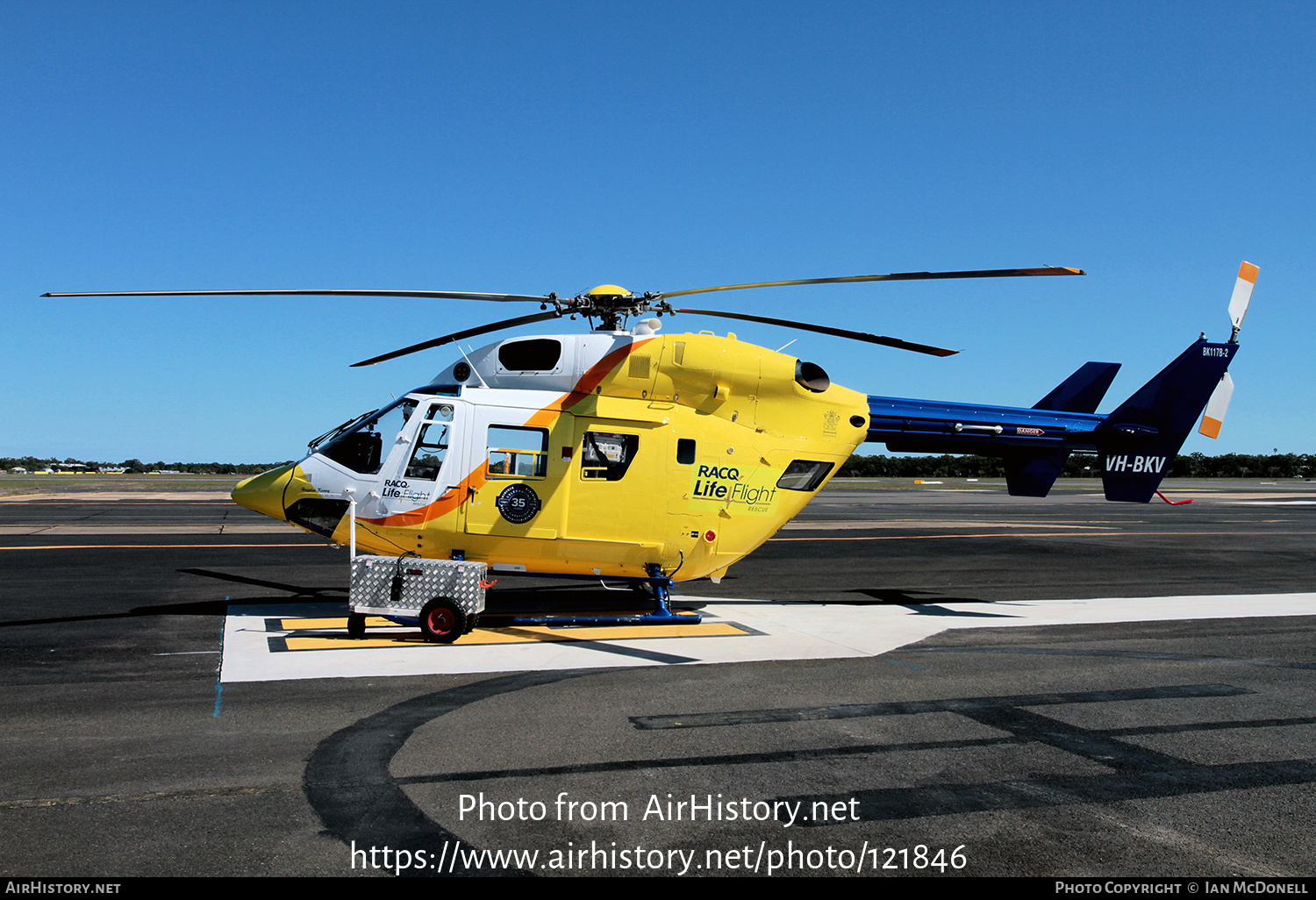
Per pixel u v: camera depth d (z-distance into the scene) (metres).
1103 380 12.10
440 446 9.24
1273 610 11.31
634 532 9.52
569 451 9.33
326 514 9.49
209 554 16.05
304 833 3.93
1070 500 45.53
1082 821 4.24
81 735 5.31
